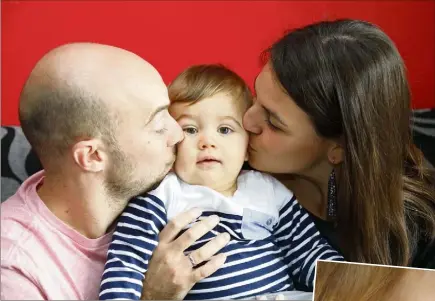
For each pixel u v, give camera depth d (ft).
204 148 2.90
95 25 3.37
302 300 2.94
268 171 3.11
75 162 2.73
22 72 3.28
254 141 3.04
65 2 3.34
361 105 2.93
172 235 2.84
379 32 3.10
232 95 2.98
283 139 2.99
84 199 2.79
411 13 3.65
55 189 2.82
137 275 2.74
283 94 2.94
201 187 2.91
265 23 3.55
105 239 2.87
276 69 2.95
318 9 3.60
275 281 2.94
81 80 2.71
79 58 2.77
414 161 3.24
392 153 3.07
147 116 2.78
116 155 2.75
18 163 3.17
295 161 3.05
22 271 2.67
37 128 2.73
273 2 3.57
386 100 3.01
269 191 3.05
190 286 2.81
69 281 2.77
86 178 2.76
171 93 2.98
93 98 2.70
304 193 3.23
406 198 3.16
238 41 3.51
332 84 2.89
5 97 3.28
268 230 3.03
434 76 3.67
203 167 2.91
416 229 3.17
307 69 2.90
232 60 3.50
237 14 3.53
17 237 2.72
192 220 2.88
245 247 2.93
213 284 2.86
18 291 2.64
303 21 3.58
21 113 2.77
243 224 2.94
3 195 3.11
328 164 3.11
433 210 3.18
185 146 2.91
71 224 2.85
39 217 2.79
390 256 3.11
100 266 2.85
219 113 2.93
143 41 3.42
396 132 3.08
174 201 2.89
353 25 3.10
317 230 3.12
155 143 2.81
